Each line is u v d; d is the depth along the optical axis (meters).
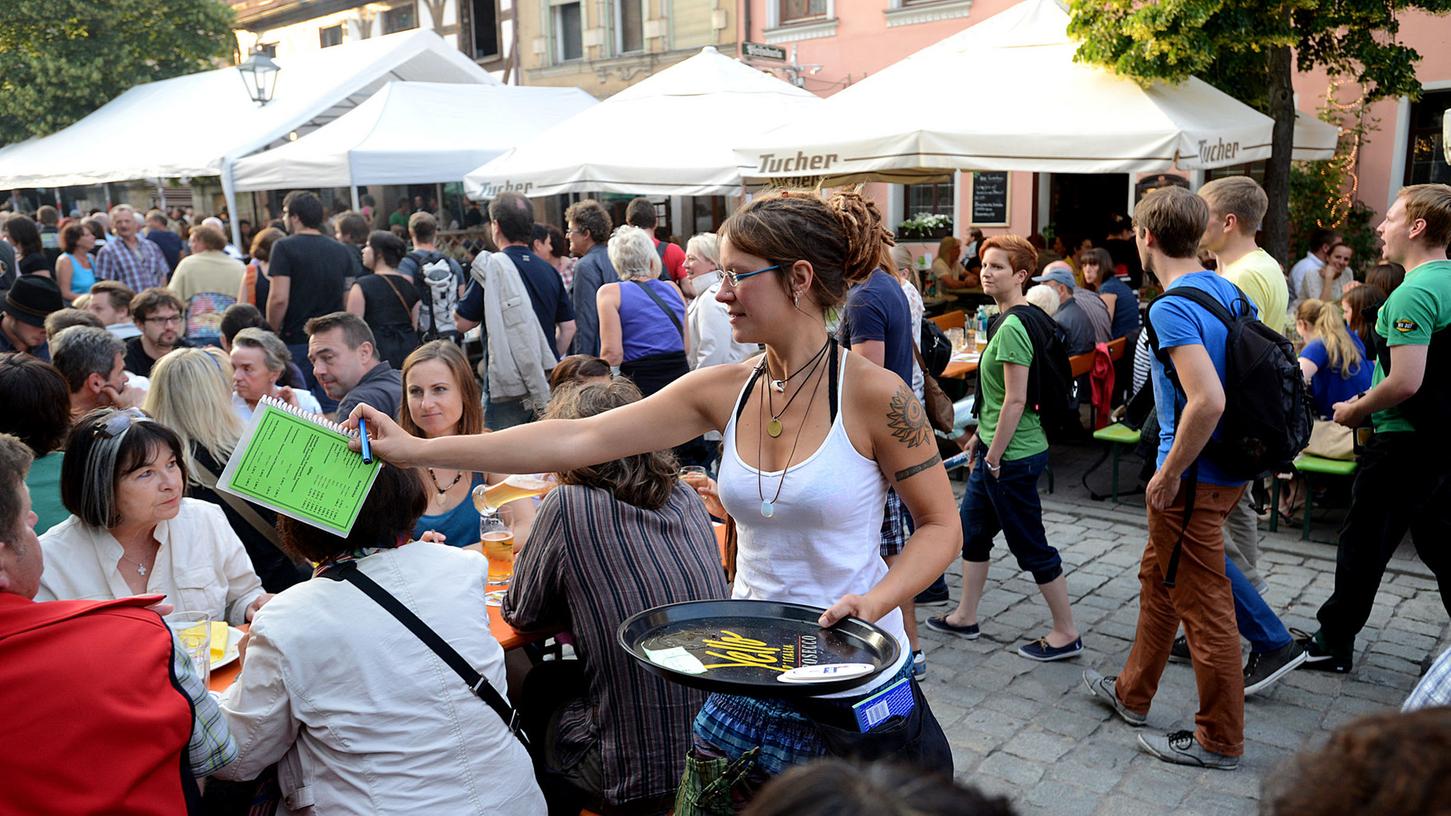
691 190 8.25
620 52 17.41
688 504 2.79
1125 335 7.91
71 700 1.67
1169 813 3.19
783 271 1.82
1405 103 10.10
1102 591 5.03
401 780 2.12
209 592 2.87
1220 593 3.30
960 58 7.29
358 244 9.61
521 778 2.29
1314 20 7.16
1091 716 3.82
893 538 3.81
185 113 15.74
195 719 1.86
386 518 2.21
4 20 21.28
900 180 8.98
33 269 9.20
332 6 23.67
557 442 2.03
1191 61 6.41
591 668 2.61
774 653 1.72
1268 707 3.81
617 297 5.81
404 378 3.47
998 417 4.13
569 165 8.78
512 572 3.09
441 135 11.45
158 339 5.28
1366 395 3.64
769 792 0.80
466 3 20.58
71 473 2.59
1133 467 7.19
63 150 16.52
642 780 2.54
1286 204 7.52
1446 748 0.78
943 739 1.88
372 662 2.11
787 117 8.97
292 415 1.88
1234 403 3.10
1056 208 12.81
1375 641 4.36
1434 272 3.48
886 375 1.86
